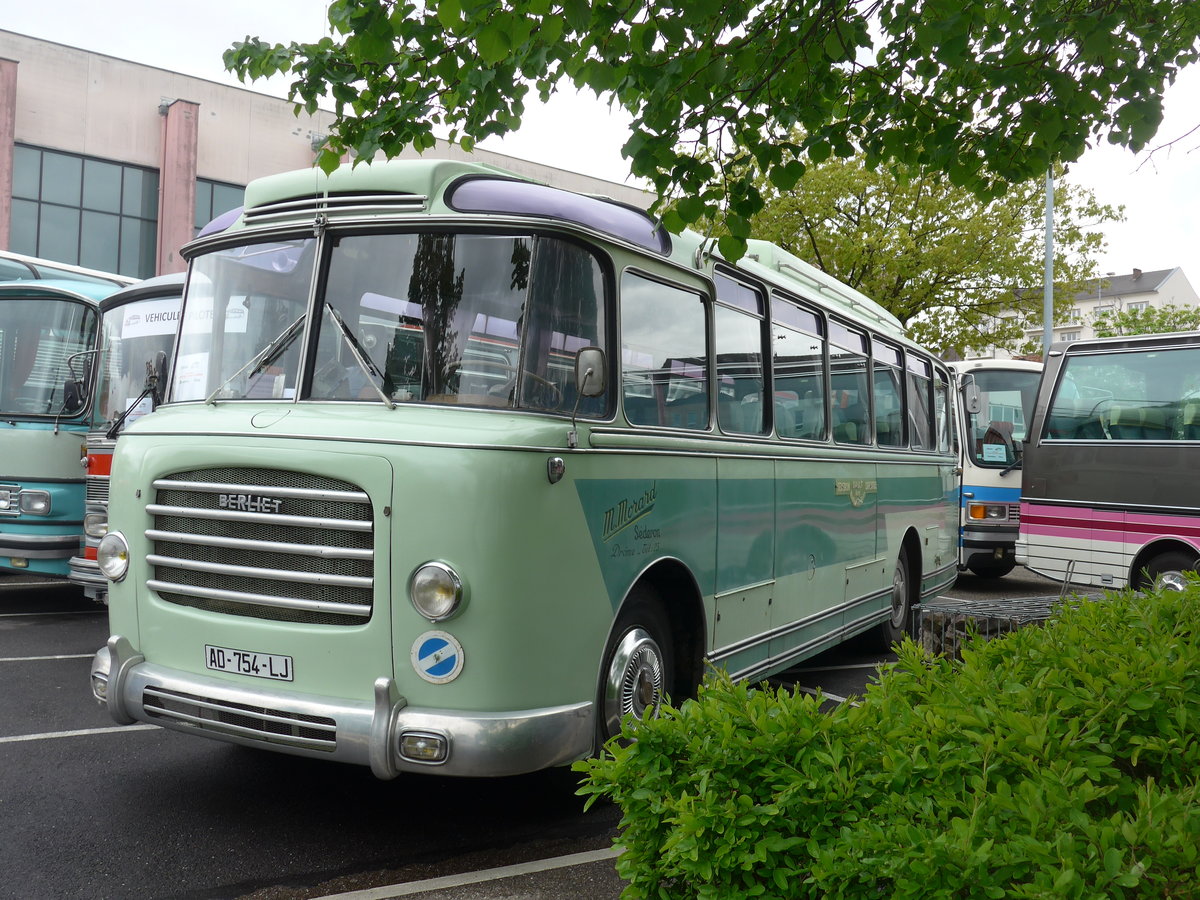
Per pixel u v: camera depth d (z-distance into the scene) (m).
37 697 6.92
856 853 2.26
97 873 4.11
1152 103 5.27
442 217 4.62
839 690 8.09
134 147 26.73
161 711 4.59
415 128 4.62
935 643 6.48
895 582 9.80
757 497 6.43
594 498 4.64
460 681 4.12
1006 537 14.98
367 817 4.83
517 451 4.21
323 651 4.28
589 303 4.80
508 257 4.56
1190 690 3.25
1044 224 22.95
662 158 4.61
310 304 4.79
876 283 21.53
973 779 2.52
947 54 4.51
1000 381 15.70
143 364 9.73
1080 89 5.31
